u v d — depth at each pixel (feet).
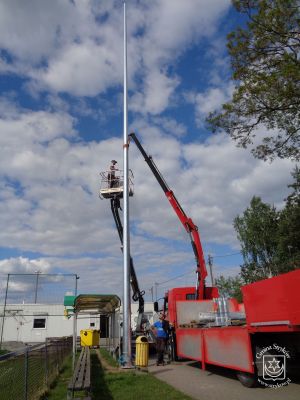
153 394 29.55
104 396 30.07
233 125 46.75
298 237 119.96
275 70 42.83
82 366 34.88
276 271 134.92
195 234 60.59
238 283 145.89
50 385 35.58
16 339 125.49
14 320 127.24
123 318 49.85
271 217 143.74
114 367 49.96
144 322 70.85
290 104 43.09
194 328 45.21
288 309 25.13
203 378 37.76
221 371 41.91
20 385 28.14
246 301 30.66
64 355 58.90
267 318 27.50
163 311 62.03
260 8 41.52
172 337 55.36
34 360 31.60
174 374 41.60
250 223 145.18
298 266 121.49
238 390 30.76
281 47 43.06
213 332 37.91
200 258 59.06
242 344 31.40
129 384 34.94
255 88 42.60
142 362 47.60
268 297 27.45
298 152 47.55
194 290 57.57
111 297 53.93
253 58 43.37
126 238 52.75
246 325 30.63
